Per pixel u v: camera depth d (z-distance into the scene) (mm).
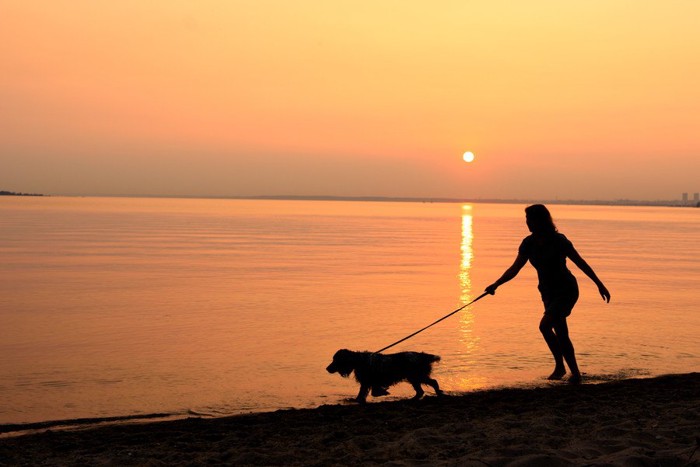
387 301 19859
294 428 6918
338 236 63312
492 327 14984
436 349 12484
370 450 5613
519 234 70250
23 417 8367
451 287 23766
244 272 29125
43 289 22516
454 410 7652
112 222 90375
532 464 4766
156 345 13047
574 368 9469
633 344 12875
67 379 10352
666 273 29578
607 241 58562
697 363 11211
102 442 6551
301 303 19328
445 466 4828
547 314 9305
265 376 10547
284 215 140125
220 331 14617
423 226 91938
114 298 20281
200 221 99250
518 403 7977
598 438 5707
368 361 8406
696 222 123062
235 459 5434
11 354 12188
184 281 25328
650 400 7906
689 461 4777
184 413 8547
